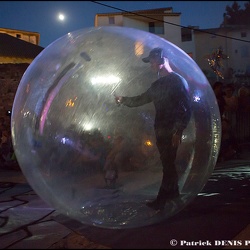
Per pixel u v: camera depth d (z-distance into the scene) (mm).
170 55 3754
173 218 4035
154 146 3613
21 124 3629
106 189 3631
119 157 3572
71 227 3918
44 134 3525
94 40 3818
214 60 12750
